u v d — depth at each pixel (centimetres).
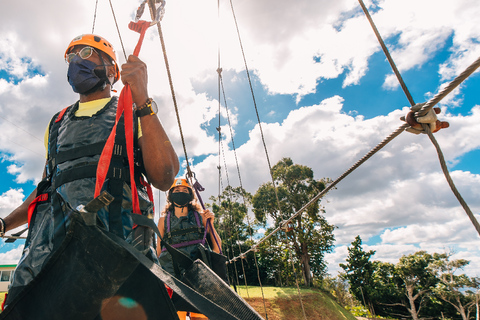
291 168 4362
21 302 102
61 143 144
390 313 5956
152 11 144
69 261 99
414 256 6088
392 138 165
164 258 411
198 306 92
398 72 105
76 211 102
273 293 2786
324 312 2650
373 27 107
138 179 145
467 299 5388
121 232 118
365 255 5903
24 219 171
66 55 167
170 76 205
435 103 93
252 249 639
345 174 243
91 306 97
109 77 168
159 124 137
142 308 108
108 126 144
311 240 4028
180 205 436
